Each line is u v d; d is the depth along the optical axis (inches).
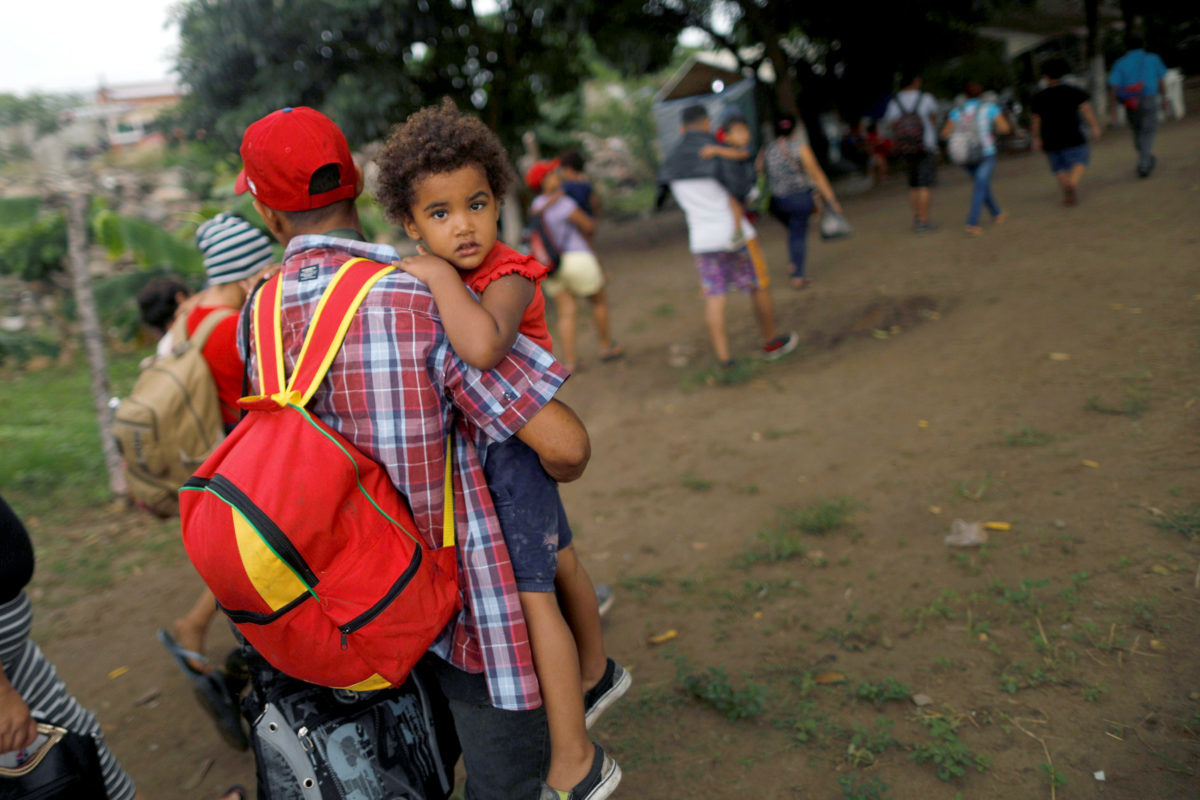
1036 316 249.0
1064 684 112.8
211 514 58.8
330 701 71.7
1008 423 189.5
